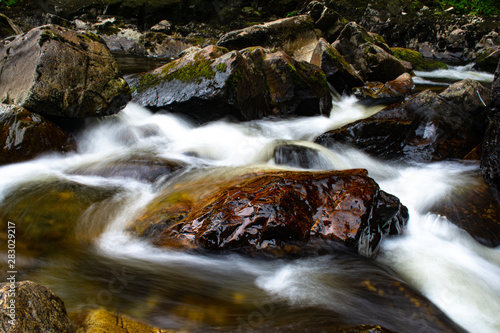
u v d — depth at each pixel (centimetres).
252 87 728
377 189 386
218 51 746
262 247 340
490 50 1526
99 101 586
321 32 1416
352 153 637
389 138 640
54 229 381
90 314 247
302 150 588
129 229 389
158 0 1727
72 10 1664
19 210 405
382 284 318
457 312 317
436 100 644
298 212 357
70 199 436
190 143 632
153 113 725
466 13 1866
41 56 539
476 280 358
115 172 505
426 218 468
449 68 1495
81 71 575
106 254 349
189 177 494
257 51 786
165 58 1495
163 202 425
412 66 1406
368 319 276
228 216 352
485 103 654
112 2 1684
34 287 219
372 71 1067
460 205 487
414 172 595
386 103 925
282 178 394
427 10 1898
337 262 344
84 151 583
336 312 279
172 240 360
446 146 622
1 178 470
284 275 327
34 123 522
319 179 393
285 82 780
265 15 1906
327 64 974
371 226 372
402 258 383
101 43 639
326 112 844
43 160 523
